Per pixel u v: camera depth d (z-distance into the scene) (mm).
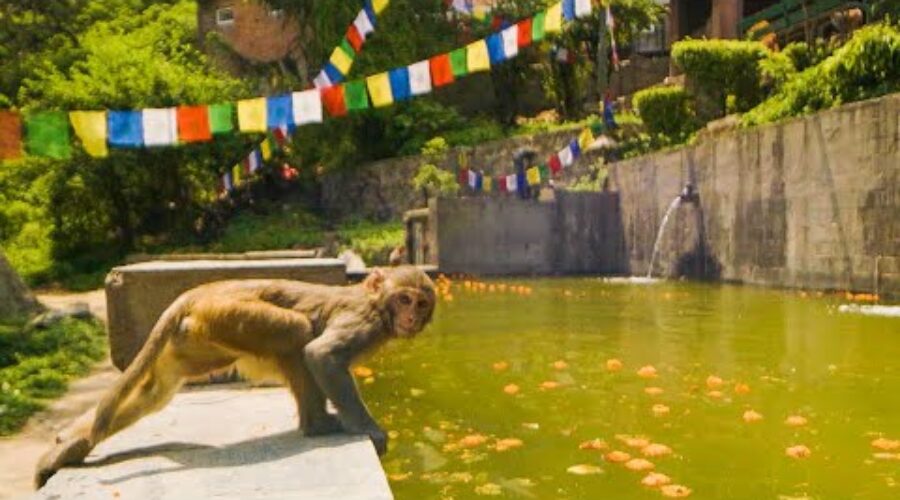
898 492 3660
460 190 24125
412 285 3447
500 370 6715
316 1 27031
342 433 3500
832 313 9672
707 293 12797
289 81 28594
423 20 28328
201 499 2744
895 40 12789
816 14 23328
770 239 13531
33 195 24969
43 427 5488
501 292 13734
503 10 28031
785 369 6438
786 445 4422
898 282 10727
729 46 19734
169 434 3705
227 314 3404
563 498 3668
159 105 21625
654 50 36188
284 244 22125
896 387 5727
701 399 5500
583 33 28797
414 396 5816
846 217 11688
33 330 8672
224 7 31844
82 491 2914
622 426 4871
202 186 24094
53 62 28609
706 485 3795
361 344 3424
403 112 27625
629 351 7465
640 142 21562
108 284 5242
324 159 27609
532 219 18469
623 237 18859
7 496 3959
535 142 24094
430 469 4141
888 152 10828
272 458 3205
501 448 4453
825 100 13914
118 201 23016
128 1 35781
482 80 31031
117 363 5227
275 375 3543
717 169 15047
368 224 24266
